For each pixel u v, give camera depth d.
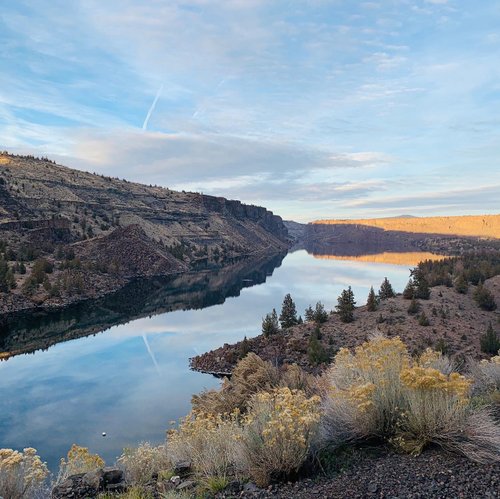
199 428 7.00
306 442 5.43
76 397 35.78
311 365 41.31
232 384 13.48
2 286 85.88
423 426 5.71
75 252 143.75
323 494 4.65
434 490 4.43
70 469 6.61
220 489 5.20
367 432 6.10
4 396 36.22
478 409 6.19
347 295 64.75
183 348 55.94
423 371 6.02
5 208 165.38
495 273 92.19
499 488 4.35
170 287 125.69
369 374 6.94
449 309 62.31
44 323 71.88
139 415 31.02
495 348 42.75
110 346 56.97
